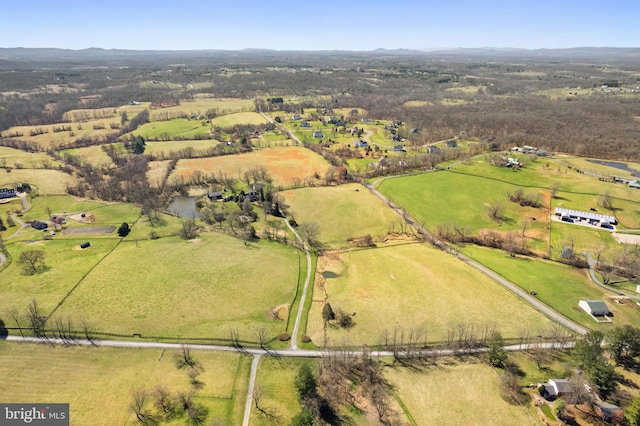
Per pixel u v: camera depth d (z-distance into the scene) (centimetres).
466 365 8562
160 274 11881
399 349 9044
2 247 13025
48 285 11181
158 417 7219
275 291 11356
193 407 7375
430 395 7819
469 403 7625
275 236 14738
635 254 13025
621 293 11125
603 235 14638
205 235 14725
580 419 7206
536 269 12388
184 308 10388
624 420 7100
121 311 10169
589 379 7825
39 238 14200
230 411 7381
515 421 7244
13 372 8181
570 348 8950
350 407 7575
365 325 9950
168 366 8419
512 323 9900
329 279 12244
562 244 14050
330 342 9300
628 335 8344
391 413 7406
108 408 7375
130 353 8769
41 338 9138
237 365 8512
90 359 8569
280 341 9294
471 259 13112
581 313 10219
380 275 12238
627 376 8138
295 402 7644
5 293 10756
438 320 10075
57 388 7812
